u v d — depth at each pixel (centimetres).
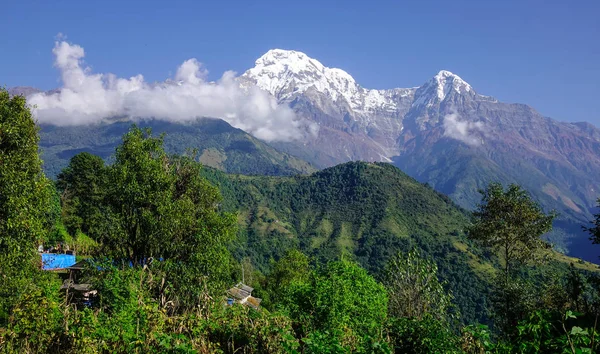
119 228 2634
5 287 1819
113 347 1162
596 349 826
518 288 2597
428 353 1240
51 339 1175
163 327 1277
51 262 4325
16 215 1914
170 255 2691
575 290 2161
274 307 2006
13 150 2033
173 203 2742
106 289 1469
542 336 954
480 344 1195
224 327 1326
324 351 1040
